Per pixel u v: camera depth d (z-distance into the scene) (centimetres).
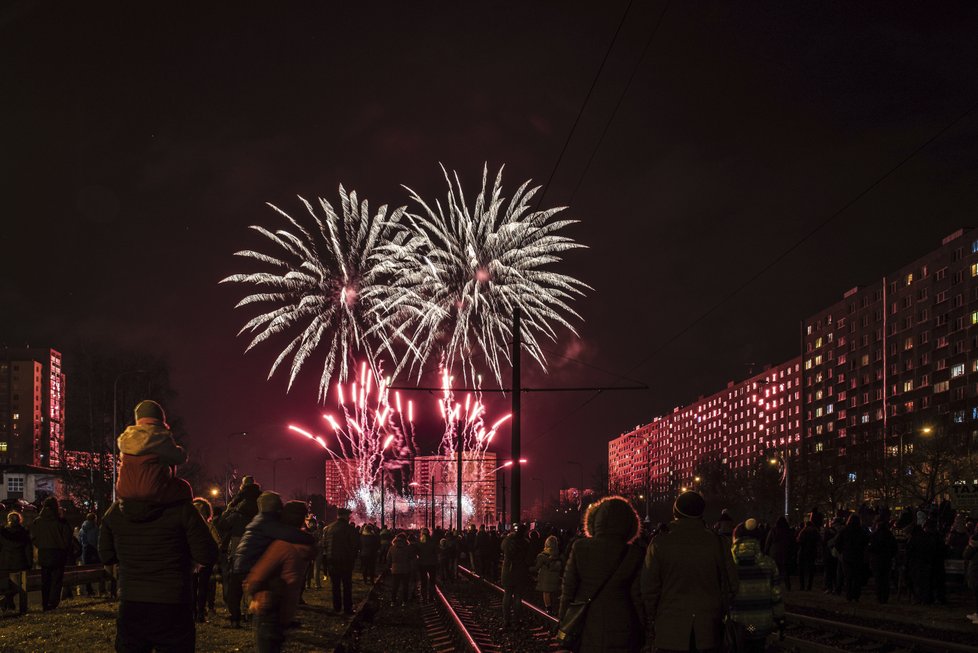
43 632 1442
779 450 14450
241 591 1569
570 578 706
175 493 628
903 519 2644
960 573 2431
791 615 1905
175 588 623
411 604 2566
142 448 618
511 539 1908
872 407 12938
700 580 701
